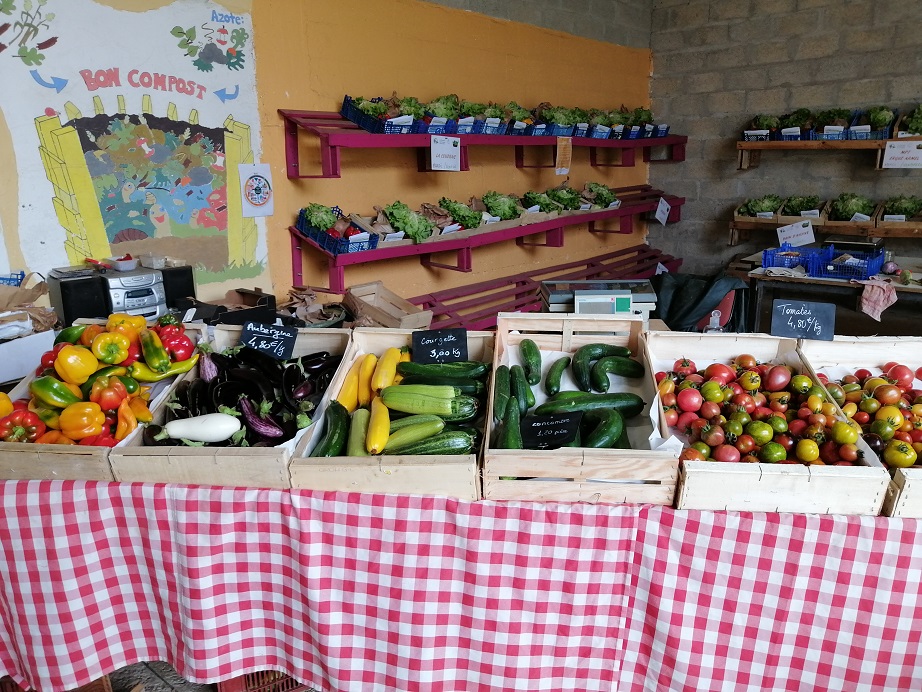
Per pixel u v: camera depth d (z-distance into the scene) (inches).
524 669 63.0
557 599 61.1
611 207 212.7
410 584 61.7
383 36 152.8
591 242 239.3
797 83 219.5
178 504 62.6
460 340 83.9
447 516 60.3
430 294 176.7
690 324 150.9
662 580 59.4
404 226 144.5
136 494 63.2
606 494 59.8
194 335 85.2
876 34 202.1
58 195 106.5
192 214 125.0
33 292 95.3
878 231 194.9
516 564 60.2
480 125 161.8
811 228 204.2
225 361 78.9
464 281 190.9
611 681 64.0
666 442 61.2
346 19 143.9
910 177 203.8
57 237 107.6
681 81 243.6
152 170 117.6
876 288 167.0
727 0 226.1
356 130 142.1
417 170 168.9
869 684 58.2
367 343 86.4
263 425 66.7
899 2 196.2
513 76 192.1
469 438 64.3
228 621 66.9
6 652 71.9
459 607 62.6
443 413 69.2
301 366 79.0
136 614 69.5
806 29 213.5
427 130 147.5
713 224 248.2
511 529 59.5
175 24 116.0
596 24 219.1
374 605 63.2
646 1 238.8
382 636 64.0
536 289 207.3
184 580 64.8
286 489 62.7
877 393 71.5
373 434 64.9
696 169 247.6
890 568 55.4
